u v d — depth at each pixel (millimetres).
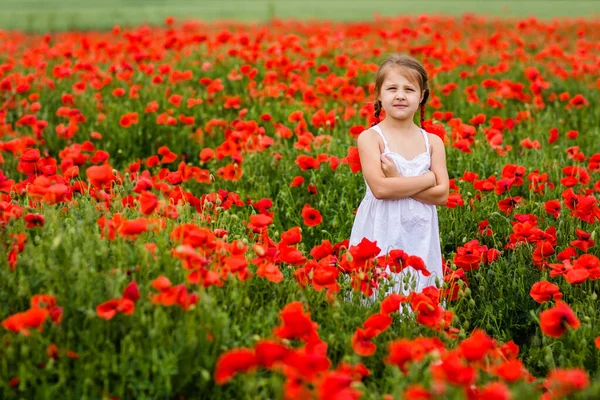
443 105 7371
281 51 8688
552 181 5098
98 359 2381
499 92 6891
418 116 6891
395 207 3590
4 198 3561
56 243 2549
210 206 3633
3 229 2895
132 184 3691
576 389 2152
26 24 18266
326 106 6992
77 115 5934
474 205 4418
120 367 2336
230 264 2721
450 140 5516
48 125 6402
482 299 3570
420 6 28859
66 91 7516
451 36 12719
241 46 9398
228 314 2717
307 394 2049
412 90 3615
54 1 29484
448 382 2125
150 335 2377
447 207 4328
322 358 2037
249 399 2322
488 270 3709
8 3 27969
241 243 2943
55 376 2422
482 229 4199
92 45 9570
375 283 3119
